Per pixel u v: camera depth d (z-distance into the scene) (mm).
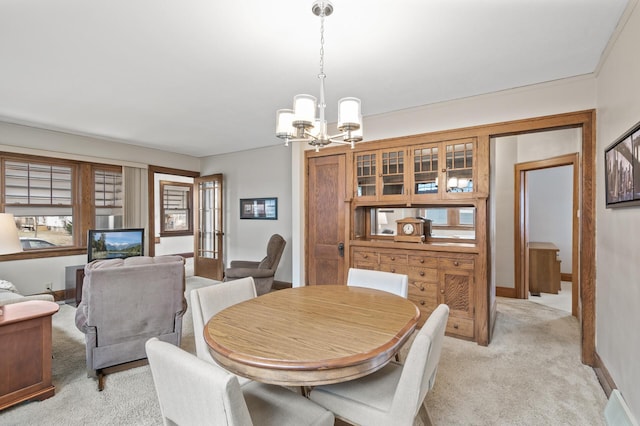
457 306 3254
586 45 2254
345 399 1504
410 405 1324
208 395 970
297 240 4391
